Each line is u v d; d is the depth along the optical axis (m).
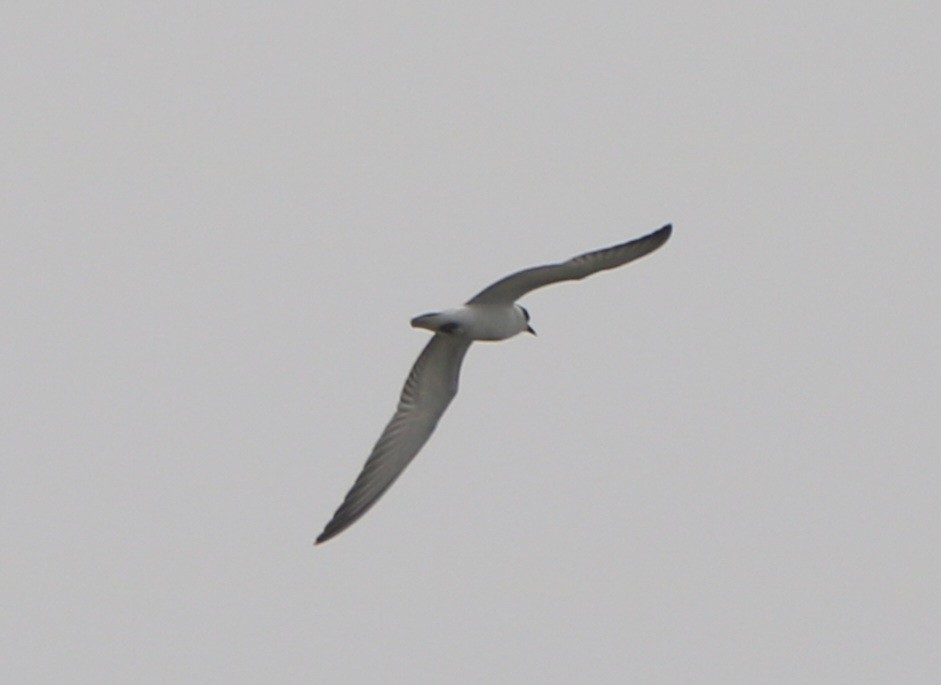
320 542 18.61
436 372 19.30
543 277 17.22
